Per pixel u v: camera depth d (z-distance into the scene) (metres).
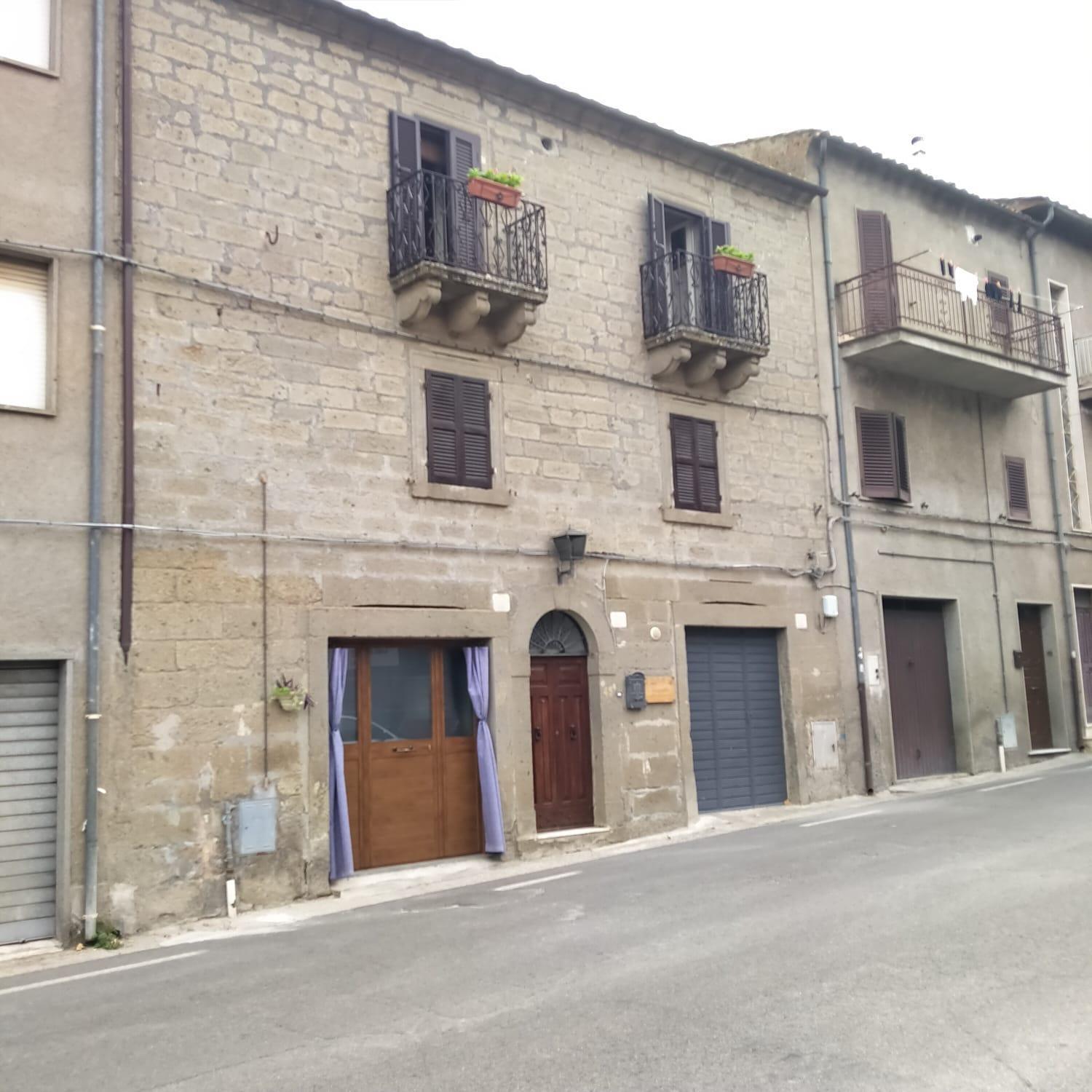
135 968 8.28
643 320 14.73
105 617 9.92
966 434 19.64
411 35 12.56
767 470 16.02
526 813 12.66
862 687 16.77
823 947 7.22
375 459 11.92
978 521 19.44
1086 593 22.05
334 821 11.35
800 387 16.70
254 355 11.17
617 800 13.57
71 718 9.62
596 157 14.59
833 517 16.84
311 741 11.09
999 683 19.30
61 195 10.12
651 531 14.42
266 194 11.48
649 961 7.14
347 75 12.30
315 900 10.84
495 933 8.39
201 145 11.09
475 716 12.63
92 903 9.47
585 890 9.99
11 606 9.45
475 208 12.79
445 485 12.44
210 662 10.52
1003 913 7.91
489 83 13.52
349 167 12.16
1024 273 21.48
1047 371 19.30
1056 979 6.32
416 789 12.23
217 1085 5.30
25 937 9.38
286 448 11.28
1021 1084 4.86
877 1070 5.06
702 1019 5.87
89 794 9.59
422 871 11.91
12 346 9.81
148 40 10.87
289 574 11.15
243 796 10.57
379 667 12.16
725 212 16.12
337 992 6.91
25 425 9.69
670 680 14.35
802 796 15.70
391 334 12.19
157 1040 6.10
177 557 10.44
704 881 9.89
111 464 10.12
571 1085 5.03
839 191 17.94
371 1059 5.53
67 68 10.31
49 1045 6.16
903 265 17.30
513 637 12.85
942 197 19.69
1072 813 12.66
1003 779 17.48
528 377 13.42
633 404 14.45
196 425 10.70
